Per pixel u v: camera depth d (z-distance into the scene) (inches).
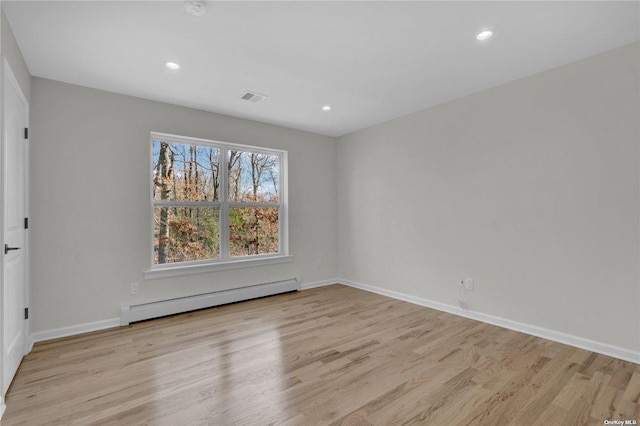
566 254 102.4
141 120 129.6
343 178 193.0
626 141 90.7
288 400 71.7
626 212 90.8
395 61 100.9
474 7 74.5
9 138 80.1
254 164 168.4
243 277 157.8
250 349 99.3
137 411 67.7
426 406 69.2
